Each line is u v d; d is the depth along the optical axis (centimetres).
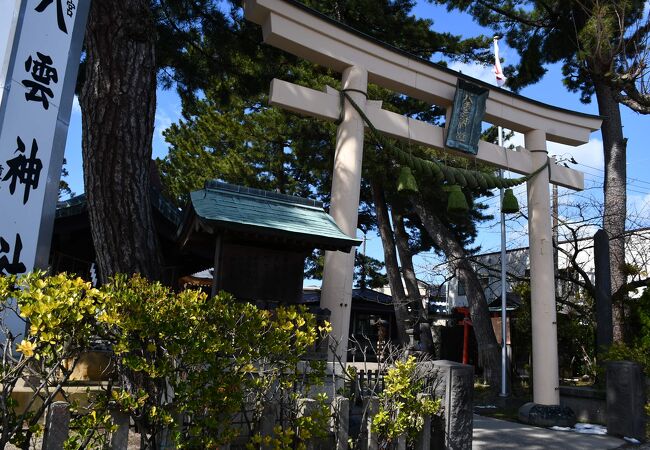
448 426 472
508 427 860
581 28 1267
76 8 443
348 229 714
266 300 570
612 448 743
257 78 981
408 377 464
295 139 1560
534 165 980
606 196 1247
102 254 568
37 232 400
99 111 575
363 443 431
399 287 1673
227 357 363
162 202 870
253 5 703
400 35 1325
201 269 1081
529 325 1456
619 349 952
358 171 742
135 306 313
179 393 331
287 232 555
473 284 1523
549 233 968
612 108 1266
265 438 364
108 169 570
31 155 399
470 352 2006
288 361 385
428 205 1571
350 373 503
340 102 764
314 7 1309
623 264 1205
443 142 862
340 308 683
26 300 291
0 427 294
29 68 402
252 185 1958
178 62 933
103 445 319
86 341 306
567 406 929
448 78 862
